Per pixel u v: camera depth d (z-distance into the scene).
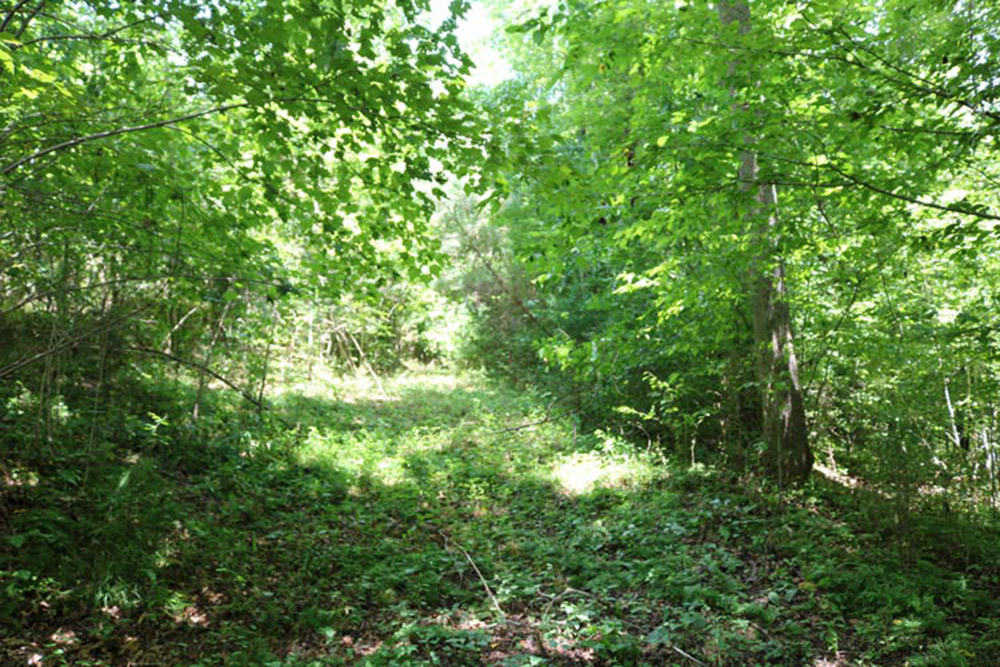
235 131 4.86
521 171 4.48
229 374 11.19
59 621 4.36
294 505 7.35
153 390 8.63
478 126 4.25
